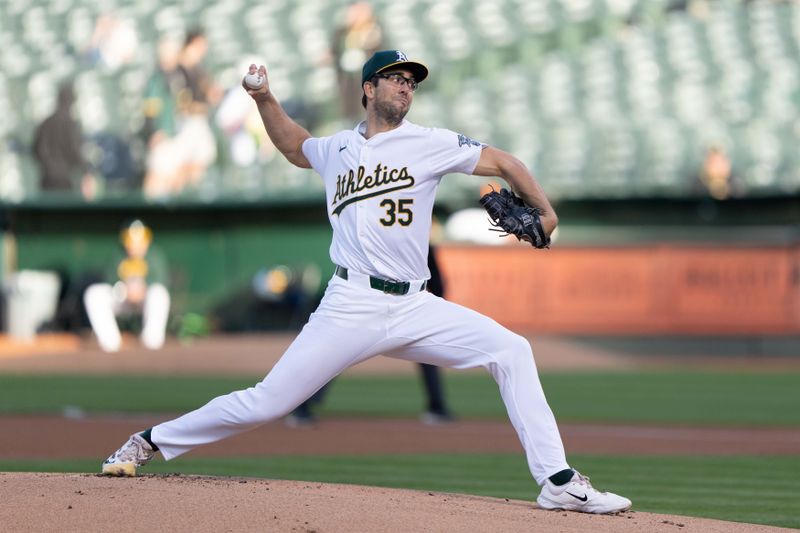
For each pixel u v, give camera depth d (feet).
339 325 58.54
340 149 59.47
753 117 259.19
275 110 61.67
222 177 249.75
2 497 52.65
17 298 230.68
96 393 155.22
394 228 57.88
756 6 288.30
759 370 200.03
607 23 283.59
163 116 255.29
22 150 257.55
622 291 214.90
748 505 72.08
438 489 77.46
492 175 58.70
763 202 243.19
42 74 272.51
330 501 53.11
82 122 255.09
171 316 236.43
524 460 95.30
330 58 263.49
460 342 59.11
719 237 244.22
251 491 54.95
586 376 190.08
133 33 276.62
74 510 50.26
